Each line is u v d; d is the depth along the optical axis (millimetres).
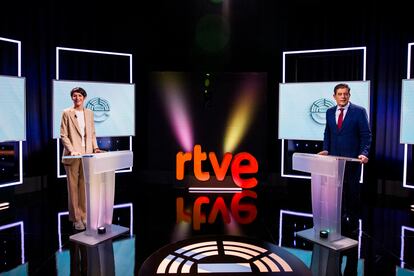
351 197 3865
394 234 3695
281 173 5836
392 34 5238
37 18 5457
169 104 5996
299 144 5906
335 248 3221
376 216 4328
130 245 3355
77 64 5758
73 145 3750
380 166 5465
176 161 5742
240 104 5887
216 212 4504
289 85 5496
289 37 5684
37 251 3203
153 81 5980
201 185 5770
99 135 5574
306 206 4828
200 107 5953
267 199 5176
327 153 3701
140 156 6234
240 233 3729
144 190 5672
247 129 5914
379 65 5355
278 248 3305
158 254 3145
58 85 5270
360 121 3689
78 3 5668
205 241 3482
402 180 5320
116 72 6027
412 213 4453
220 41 5691
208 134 5957
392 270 2850
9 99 4797
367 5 5344
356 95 5102
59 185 5773
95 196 3477
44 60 5555
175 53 5789
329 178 3385
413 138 4754
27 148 5461
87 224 3496
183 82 5941
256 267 2891
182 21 5711
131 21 5844
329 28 5551
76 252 3178
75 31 5691
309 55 5668
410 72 5125
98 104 5551
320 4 5531
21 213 4422
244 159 5793
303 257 3096
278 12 5641
